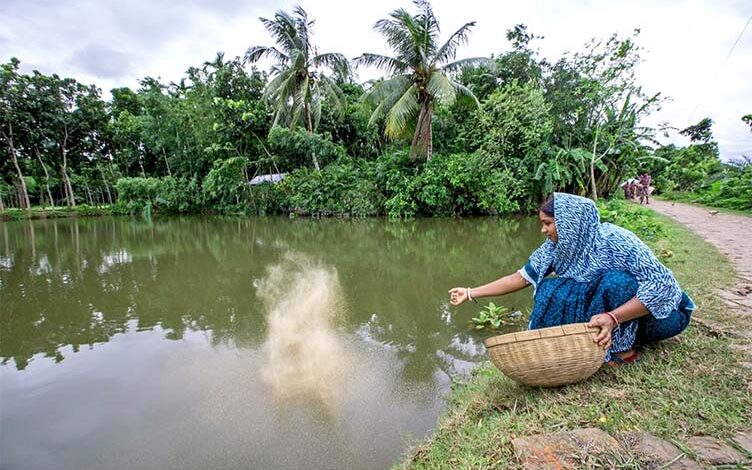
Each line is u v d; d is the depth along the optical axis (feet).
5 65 76.33
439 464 5.64
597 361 6.00
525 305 13.96
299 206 57.52
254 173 72.33
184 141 74.23
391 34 45.70
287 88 55.72
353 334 12.04
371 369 9.70
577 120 51.75
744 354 6.89
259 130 63.93
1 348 11.61
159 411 8.16
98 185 111.24
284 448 6.95
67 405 8.50
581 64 42.73
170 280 19.89
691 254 16.40
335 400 8.38
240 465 6.61
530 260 7.52
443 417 7.54
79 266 24.21
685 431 4.96
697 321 8.50
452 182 45.55
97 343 11.83
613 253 6.36
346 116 65.36
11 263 25.64
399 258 23.97
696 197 56.18
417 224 42.88
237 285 18.53
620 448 4.70
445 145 55.67
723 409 5.35
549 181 45.98
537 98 46.96
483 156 46.75
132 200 77.66
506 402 6.61
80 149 92.07
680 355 6.87
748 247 17.98
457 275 19.12
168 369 10.00
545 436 5.12
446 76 46.50
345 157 59.26
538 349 5.94
